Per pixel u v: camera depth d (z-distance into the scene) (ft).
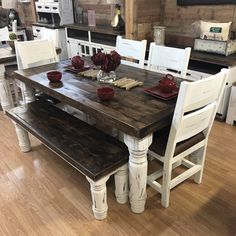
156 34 11.00
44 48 8.95
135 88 6.11
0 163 7.65
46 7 15.76
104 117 4.98
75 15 15.79
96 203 5.41
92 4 14.56
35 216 5.82
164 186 5.65
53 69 7.76
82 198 6.26
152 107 5.16
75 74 7.20
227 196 6.16
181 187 6.47
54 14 15.94
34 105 7.79
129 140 4.86
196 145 5.77
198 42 9.73
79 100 5.55
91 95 5.80
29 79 7.02
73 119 6.82
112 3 12.21
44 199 6.27
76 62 7.34
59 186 6.68
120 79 6.58
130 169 5.20
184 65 6.90
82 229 5.44
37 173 7.19
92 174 4.81
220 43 9.09
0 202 6.23
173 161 5.39
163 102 5.37
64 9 15.12
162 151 5.33
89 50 13.97
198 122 5.23
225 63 8.52
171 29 11.87
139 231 5.35
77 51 14.90
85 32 15.19
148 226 5.45
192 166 6.41
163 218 5.62
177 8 11.27
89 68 7.54
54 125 6.51
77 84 6.47
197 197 6.15
